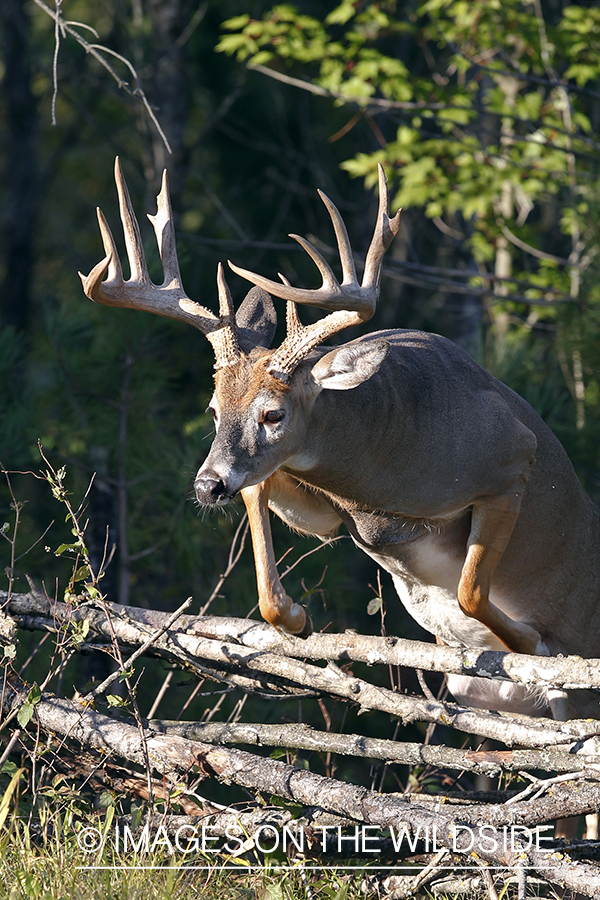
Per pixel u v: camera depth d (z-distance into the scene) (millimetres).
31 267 27500
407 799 7809
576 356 15586
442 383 8250
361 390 7746
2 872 6523
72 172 33031
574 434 14250
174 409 15656
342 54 17781
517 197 20766
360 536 8523
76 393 13344
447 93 18125
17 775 6820
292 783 7109
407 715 7594
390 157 18625
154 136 18797
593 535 9797
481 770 7348
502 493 8430
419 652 7684
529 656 7469
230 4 26188
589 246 16188
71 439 13367
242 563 13953
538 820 6812
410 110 18547
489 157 18609
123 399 13047
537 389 13625
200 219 28359
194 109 29625
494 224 19266
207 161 29094
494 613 8586
